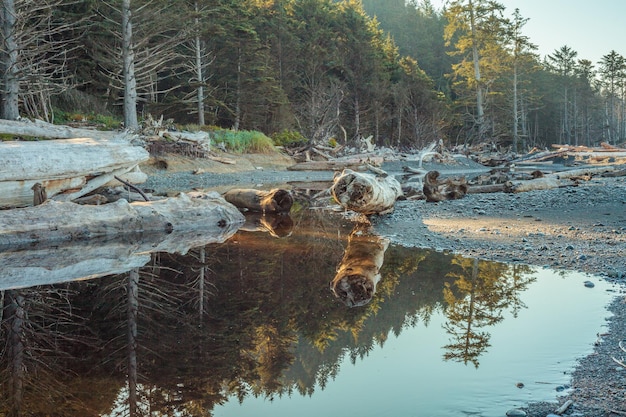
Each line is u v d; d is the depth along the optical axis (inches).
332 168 1121.4
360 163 1100.5
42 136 537.0
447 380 135.4
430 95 2362.2
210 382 137.0
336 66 2162.9
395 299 216.2
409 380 135.2
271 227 440.8
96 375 141.9
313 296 224.5
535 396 124.9
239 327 184.1
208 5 1183.6
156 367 147.8
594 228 362.6
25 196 363.9
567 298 211.0
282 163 1190.9
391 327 180.4
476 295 219.9
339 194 417.7
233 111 1531.7
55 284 245.3
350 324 185.8
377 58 2345.0
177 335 175.8
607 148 1552.7
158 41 1275.8
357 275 258.1
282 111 1723.7
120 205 385.4
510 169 1152.2
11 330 181.6
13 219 335.3
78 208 365.4
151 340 171.3
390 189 463.2
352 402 123.6
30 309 206.7
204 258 309.4
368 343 165.8
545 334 169.5
